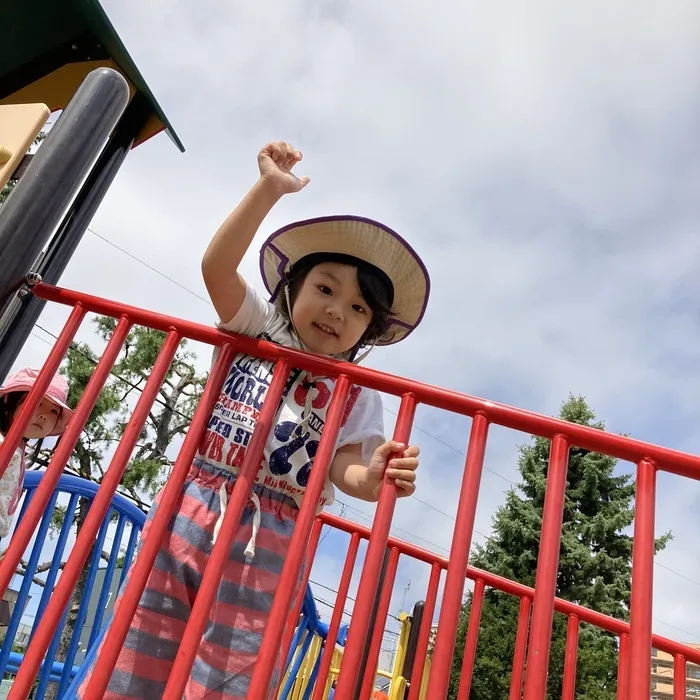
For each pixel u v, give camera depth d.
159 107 2.22
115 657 1.21
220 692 1.47
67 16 2.14
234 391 1.74
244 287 1.74
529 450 17.41
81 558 1.27
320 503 1.75
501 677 12.70
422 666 2.46
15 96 2.39
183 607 1.54
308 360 1.46
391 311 2.04
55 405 2.62
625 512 16.27
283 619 1.18
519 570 15.16
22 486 2.42
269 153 1.61
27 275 1.64
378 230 1.95
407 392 1.38
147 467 10.98
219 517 1.59
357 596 1.18
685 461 1.20
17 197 1.61
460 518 1.21
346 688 1.09
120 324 1.56
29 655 1.18
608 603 14.79
